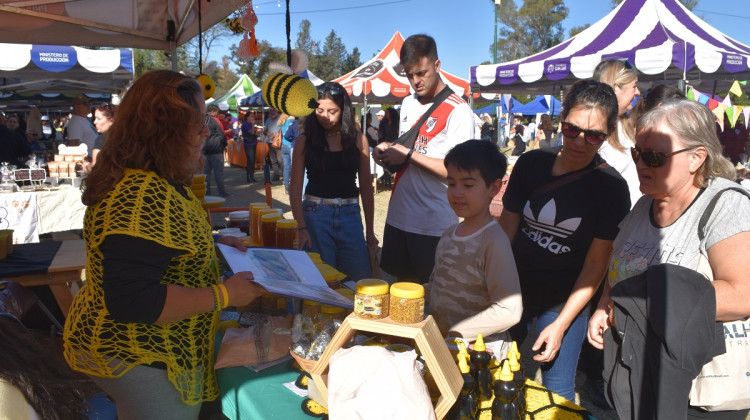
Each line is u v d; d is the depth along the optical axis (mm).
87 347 1486
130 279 1314
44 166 6062
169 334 1516
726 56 5969
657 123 1456
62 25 3676
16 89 12891
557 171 2139
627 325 1265
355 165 3193
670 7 7410
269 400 1491
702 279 1220
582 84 1986
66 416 1093
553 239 2119
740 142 9117
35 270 2854
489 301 1811
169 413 1568
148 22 3893
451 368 1297
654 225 1579
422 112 3020
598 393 2994
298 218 3170
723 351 1312
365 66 11742
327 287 1842
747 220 1316
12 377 994
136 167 1421
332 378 1244
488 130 20422
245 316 2023
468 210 1765
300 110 2062
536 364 3531
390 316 1314
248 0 3428
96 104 18172
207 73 3650
